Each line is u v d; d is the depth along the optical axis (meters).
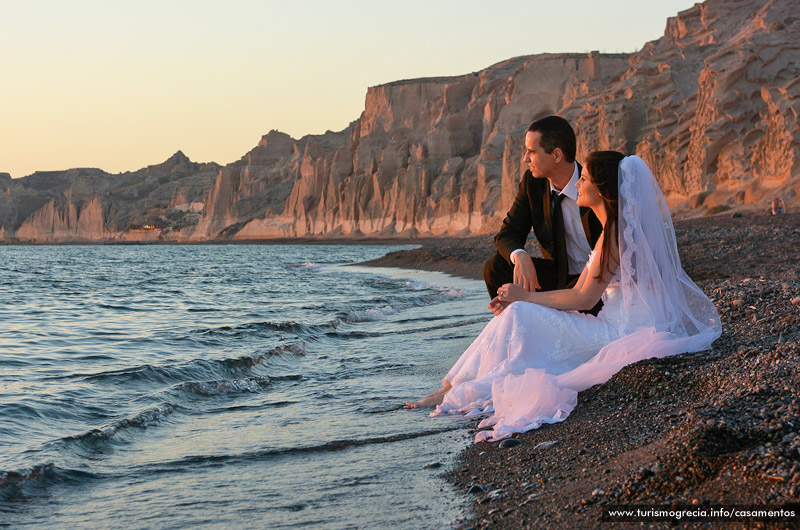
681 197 50.78
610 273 4.27
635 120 60.84
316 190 136.50
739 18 70.06
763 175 42.41
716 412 3.19
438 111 123.88
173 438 4.80
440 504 3.11
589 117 66.88
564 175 4.37
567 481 3.07
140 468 4.08
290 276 33.88
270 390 6.46
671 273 4.48
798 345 3.98
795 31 50.22
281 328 11.28
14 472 3.83
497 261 4.79
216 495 3.51
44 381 7.05
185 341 10.32
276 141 186.62
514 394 4.15
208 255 81.38
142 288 26.56
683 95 59.56
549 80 102.12
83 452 4.43
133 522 3.20
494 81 119.31
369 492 3.37
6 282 31.61
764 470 2.52
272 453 4.21
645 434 3.42
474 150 112.81
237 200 162.75
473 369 4.68
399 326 11.16
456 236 97.06
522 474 3.31
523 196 4.75
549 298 4.40
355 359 7.86
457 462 3.68
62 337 11.20
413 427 4.47
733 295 6.97
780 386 3.40
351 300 17.42
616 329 4.38
